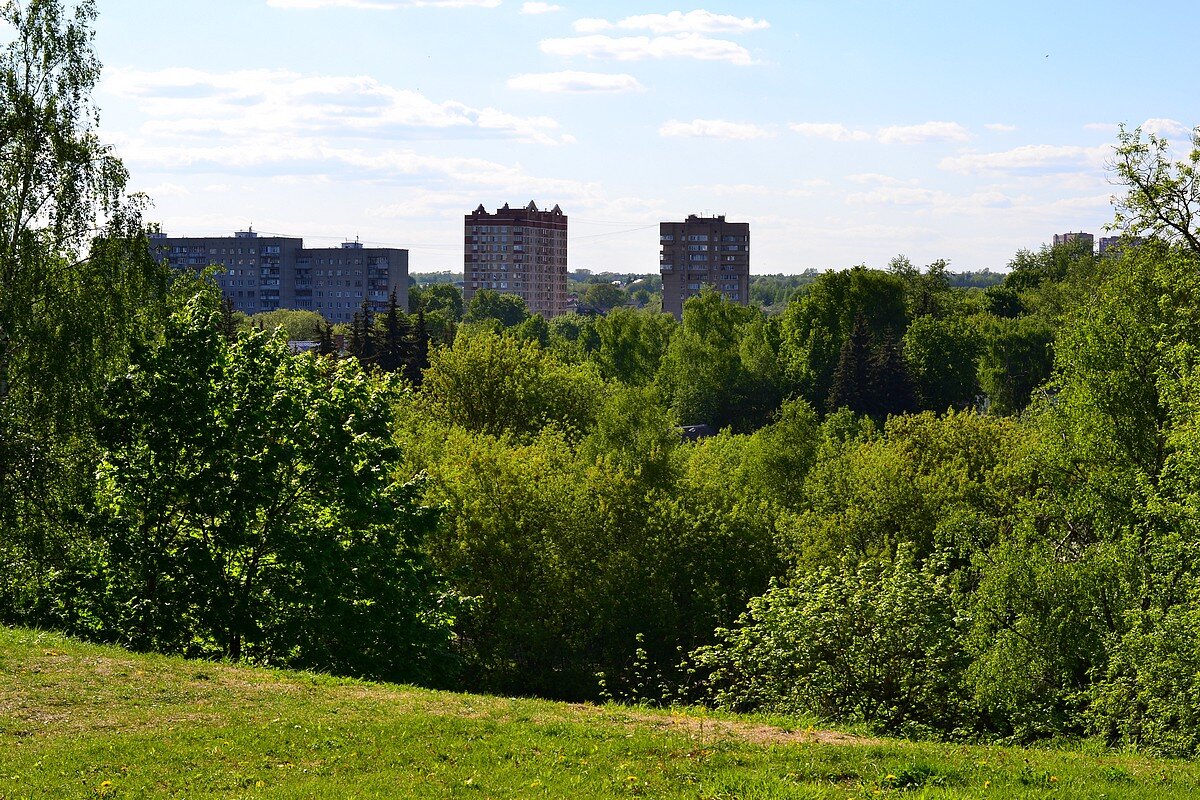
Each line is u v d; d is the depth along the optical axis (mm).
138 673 18062
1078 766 14828
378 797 12875
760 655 25031
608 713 17406
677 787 13344
